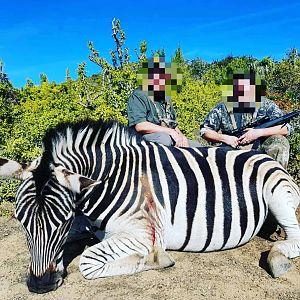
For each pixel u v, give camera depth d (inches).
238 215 154.6
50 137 142.0
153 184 148.2
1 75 528.7
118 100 272.1
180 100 400.8
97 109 258.7
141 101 188.9
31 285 130.0
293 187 161.8
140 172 148.8
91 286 137.4
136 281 139.4
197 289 136.3
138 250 142.3
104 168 146.9
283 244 152.2
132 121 187.3
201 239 153.3
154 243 145.2
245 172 159.2
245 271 148.8
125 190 145.5
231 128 198.1
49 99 315.3
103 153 148.9
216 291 135.8
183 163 154.9
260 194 158.6
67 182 130.0
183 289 135.9
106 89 290.4
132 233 142.8
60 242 132.0
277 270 144.2
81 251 163.2
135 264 141.6
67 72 350.3
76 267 150.3
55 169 131.6
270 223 178.1
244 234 157.9
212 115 200.1
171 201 148.6
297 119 272.5
